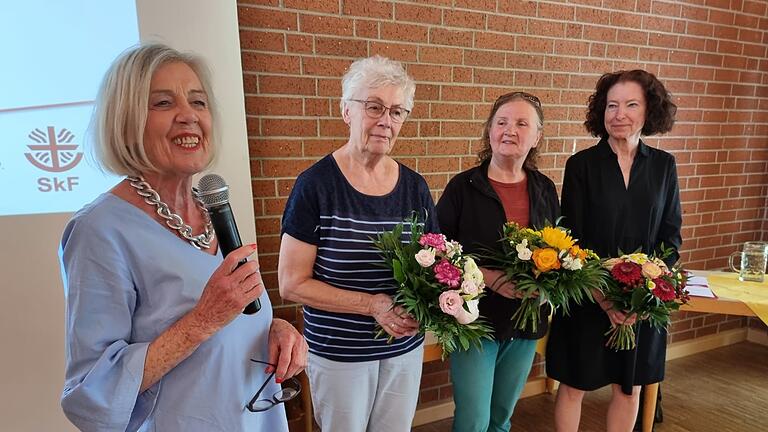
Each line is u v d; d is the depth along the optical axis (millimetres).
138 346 736
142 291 771
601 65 2506
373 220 1269
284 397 932
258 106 1849
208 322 745
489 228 1575
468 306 1218
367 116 1230
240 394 868
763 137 3102
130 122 752
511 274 1476
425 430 2336
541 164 2465
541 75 2367
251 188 1812
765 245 2174
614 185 1705
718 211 3043
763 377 2824
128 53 782
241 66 1694
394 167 1387
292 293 1250
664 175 1743
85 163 1528
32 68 1435
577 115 2498
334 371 1271
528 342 1648
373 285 1270
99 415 708
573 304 1753
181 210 857
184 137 797
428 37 2088
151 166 785
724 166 3000
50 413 1622
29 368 1582
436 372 2404
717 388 2701
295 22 1848
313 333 1303
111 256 735
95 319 722
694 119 2836
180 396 808
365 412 1327
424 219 1381
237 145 1713
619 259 1613
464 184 1628
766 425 2346
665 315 1547
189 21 1575
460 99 2209
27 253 1523
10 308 1534
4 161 1458
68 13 1439
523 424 2379
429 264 1201
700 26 2725
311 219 1238
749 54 2922
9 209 1485
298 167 1948
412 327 1206
